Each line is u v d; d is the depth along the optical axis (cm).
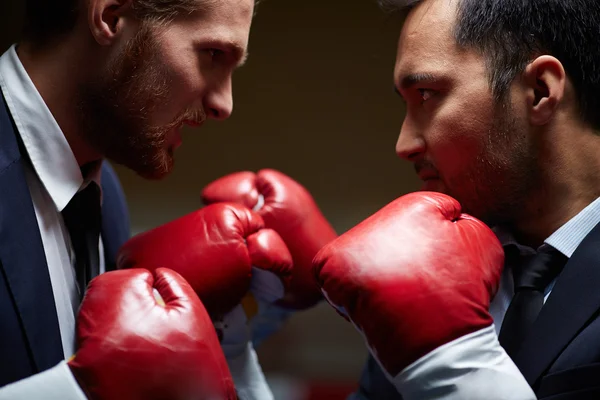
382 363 130
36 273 141
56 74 156
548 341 136
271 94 545
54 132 155
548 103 149
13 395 121
